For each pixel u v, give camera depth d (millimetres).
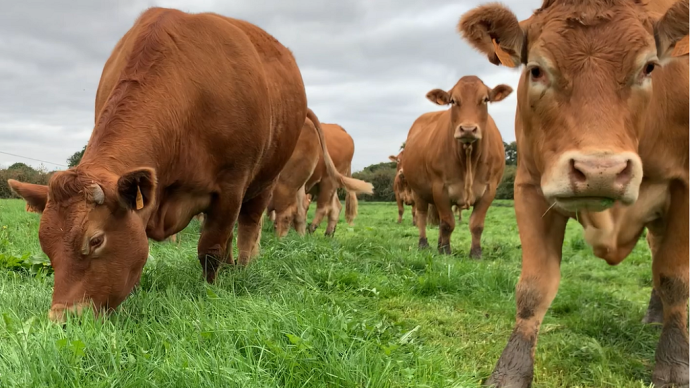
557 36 2520
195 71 3994
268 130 4711
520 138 3152
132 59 3857
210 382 2213
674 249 3045
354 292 4750
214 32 4305
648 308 4273
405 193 17312
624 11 2520
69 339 2584
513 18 2789
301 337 2748
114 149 3428
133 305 3502
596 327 3881
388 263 5906
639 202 3113
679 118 2932
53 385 2129
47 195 3268
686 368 2865
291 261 5562
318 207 11320
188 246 6457
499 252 8758
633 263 7559
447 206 8492
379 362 2588
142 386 2227
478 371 3064
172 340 2770
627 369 3176
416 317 4172
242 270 4660
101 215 3113
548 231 3049
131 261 3289
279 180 8695
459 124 7648
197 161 4035
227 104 4152
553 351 3412
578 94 2428
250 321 3020
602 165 2207
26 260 4883
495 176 8508
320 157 10602
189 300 3592
